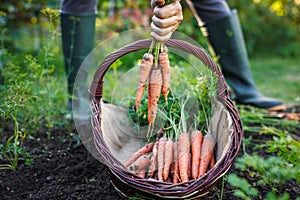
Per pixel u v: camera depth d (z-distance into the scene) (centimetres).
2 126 144
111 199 108
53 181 117
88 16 153
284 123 163
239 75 178
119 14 298
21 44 271
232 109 105
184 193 92
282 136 126
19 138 142
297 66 327
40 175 120
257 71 305
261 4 405
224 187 114
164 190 92
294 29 410
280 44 392
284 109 179
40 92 146
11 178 117
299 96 223
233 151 100
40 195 110
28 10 280
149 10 310
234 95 192
